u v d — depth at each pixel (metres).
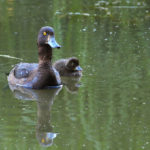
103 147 10.94
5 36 21.88
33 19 24.52
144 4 27.17
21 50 20.00
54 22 24.06
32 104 14.27
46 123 12.53
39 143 11.22
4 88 16.00
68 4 27.23
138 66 17.84
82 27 23.47
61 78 17.78
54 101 14.57
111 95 14.80
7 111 13.54
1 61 18.81
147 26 23.41
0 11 25.94
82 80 16.56
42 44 15.84
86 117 12.91
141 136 11.52
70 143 11.19
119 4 27.22
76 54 19.62
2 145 11.09
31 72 16.34
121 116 12.92
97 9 26.34
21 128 12.18
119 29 23.06
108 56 19.19
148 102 14.01
